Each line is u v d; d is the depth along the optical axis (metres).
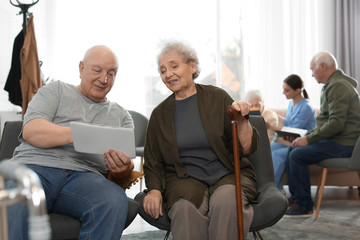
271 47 5.67
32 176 0.58
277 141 3.70
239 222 1.61
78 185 1.66
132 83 5.26
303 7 5.69
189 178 1.82
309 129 3.72
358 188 4.09
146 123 3.85
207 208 1.75
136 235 2.72
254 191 1.80
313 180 3.77
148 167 1.90
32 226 0.53
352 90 3.19
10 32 4.51
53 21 5.00
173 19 5.38
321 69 3.34
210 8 5.49
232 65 5.61
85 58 1.89
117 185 1.70
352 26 5.77
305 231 2.75
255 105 3.96
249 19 5.63
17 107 4.54
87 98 1.91
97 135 1.63
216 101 1.91
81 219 1.59
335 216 3.14
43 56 4.97
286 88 3.80
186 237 1.61
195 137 1.86
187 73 1.90
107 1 5.17
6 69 4.48
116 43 5.21
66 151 1.77
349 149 3.12
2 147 1.98
